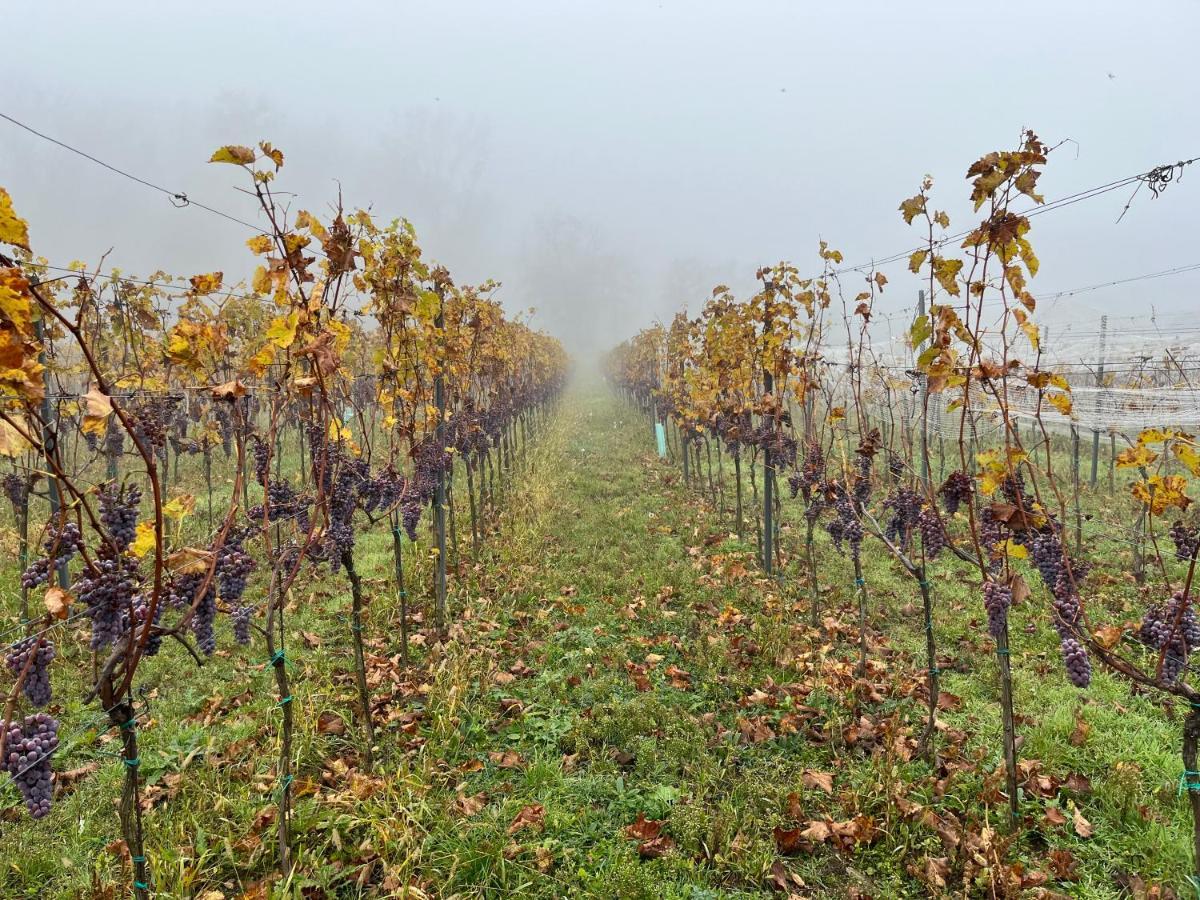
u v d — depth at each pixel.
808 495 5.86
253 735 4.12
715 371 8.64
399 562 4.96
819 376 6.92
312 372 3.32
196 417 8.76
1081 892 2.98
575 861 3.28
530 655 5.33
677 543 8.29
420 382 5.50
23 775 1.91
